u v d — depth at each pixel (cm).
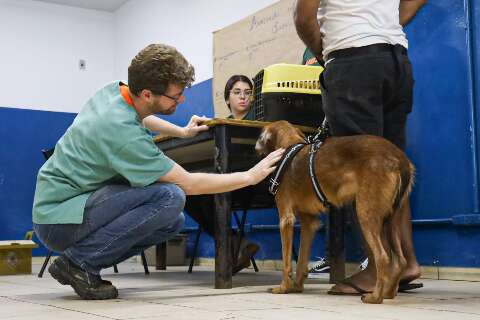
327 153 212
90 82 721
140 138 201
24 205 628
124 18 719
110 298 218
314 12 226
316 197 220
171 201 209
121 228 209
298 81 295
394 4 229
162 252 448
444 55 331
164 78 198
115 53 741
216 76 533
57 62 699
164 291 248
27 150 636
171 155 332
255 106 318
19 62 673
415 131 346
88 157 206
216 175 214
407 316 160
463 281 306
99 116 204
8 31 670
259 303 196
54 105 691
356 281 222
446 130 328
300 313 168
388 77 219
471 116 312
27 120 641
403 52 227
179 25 606
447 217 324
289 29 438
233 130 261
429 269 331
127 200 208
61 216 208
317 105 297
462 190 317
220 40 529
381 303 192
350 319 154
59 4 706
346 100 220
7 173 621
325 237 385
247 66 491
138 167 202
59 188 211
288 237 231
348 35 220
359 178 199
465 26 319
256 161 322
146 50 201
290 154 228
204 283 298
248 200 333
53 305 200
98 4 718
